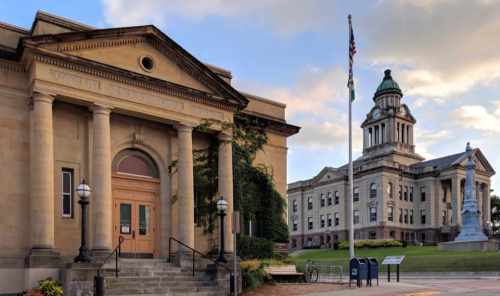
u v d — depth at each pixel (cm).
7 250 1888
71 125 2123
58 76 1983
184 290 1895
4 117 1966
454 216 8488
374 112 10294
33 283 1773
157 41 2308
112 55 2169
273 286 2256
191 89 2356
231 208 2466
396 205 8531
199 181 2508
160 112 2272
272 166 2972
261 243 2662
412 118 10231
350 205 2641
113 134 2253
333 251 7350
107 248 1983
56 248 2006
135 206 2292
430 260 4516
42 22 2064
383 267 4603
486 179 9188
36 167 1883
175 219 2367
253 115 2859
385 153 9644
